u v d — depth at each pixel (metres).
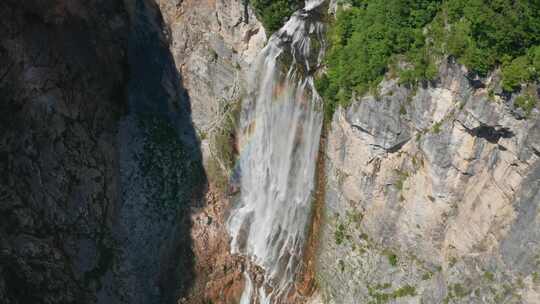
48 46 44.47
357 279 40.75
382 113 35.47
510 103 29.80
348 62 37.62
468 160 32.59
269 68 43.91
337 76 38.38
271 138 45.25
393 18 34.69
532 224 30.91
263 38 44.25
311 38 41.03
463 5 31.39
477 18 30.20
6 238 39.66
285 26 42.62
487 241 33.28
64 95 45.41
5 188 40.75
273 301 45.41
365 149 37.53
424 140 34.12
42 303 40.06
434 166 34.00
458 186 33.62
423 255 37.09
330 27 40.12
